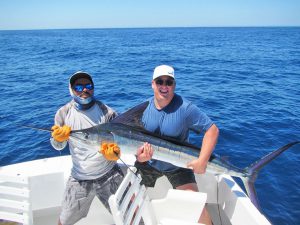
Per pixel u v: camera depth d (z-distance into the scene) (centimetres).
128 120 320
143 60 2605
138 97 1186
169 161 329
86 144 302
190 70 1981
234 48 4012
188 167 328
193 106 332
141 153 315
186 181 341
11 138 733
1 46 4716
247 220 303
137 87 1390
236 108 992
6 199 291
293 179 532
